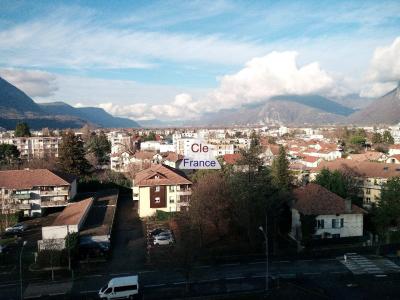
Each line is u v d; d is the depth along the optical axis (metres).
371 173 82.81
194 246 51.31
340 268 47.88
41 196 77.00
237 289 42.22
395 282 43.25
